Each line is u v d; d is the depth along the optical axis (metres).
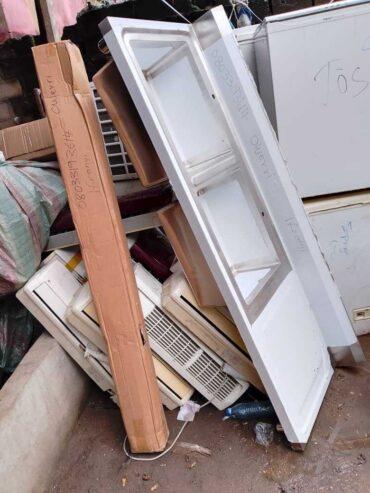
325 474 1.78
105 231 1.84
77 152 1.79
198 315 2.04
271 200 2.17
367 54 2.14
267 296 1.96
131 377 1.90
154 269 2.41
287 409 1.83
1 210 1.90
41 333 2.38
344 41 2.13
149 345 2.00
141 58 1.78
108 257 1.85
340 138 2.28
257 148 2.11
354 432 1.95
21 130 2.53
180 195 1.72
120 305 1.87
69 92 1.76
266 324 1.86
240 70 2.03
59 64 1.74
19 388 1.85
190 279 2.00
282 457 1.88
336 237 2.42
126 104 1.81
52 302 2.09
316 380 2.13
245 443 1.99
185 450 2.00
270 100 2.31
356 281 2.50
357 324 2.59
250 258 2.04
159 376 2.17
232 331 2.06
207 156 1.96
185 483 1.85
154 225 2.21
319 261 2.21
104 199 1.82
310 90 2.21
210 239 1.73
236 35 2.39
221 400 2.18
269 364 1.80
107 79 1.73
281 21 2.12
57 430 2.06
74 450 2.10
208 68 2.09
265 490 1.76
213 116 2.07
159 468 1.93
